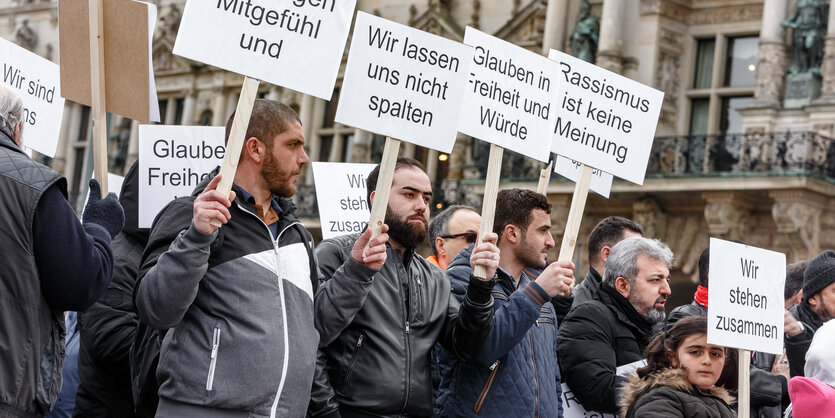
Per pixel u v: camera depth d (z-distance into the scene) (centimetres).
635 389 826
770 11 3319
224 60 722
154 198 949
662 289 959
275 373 701
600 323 941
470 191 3825
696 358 825
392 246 830
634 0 3600
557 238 3488
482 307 800
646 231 3403
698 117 3597
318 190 1134
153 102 809
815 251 3188
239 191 730
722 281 887
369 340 796
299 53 737
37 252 682
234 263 711
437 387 845
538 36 3872
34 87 938
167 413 701
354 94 773
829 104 3181
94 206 742
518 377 845
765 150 3234
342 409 792
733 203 3256
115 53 796
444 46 795
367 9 4312
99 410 866
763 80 3306
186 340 704
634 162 941
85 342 855
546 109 874
